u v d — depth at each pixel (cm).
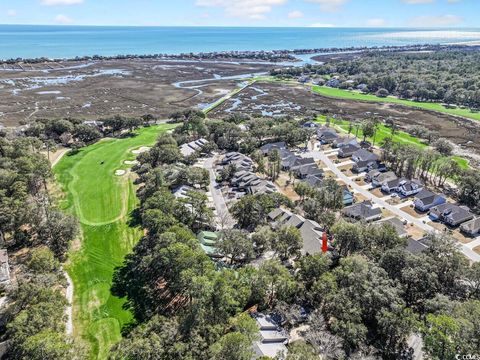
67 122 14588
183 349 4453
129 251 7531
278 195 9056
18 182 8388
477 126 17612
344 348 4725
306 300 5744
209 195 10062
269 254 7150
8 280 6291
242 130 14975
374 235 6806
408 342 5069
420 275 5544
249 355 4203
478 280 5616
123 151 13225
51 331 4550
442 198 9738
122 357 4600
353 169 12150
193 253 5806
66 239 7419
